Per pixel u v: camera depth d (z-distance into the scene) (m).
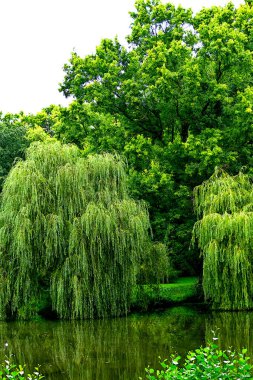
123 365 13.45
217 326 17.95
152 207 27.52
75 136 30.17
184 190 26.22
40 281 20.75
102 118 29.42
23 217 19.48
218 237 20.73
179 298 23.89
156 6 29.58
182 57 27.17
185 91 26.50
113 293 20.19
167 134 28.98
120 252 19.86
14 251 19.86
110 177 21.02
